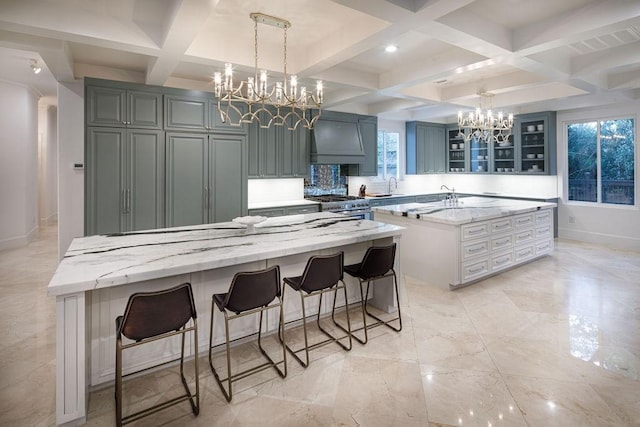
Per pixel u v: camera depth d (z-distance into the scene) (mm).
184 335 2588
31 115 6754
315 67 3920
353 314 3629
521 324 3357
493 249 4637
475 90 5422
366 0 2451
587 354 2811
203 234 3203
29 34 3000
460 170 8594
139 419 2125
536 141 7227
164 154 4598
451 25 2961
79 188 4855
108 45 3115
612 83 4914
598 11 2924
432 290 4281
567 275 4812
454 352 2869
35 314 3621
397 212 4789
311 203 6156
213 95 4914
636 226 6250
